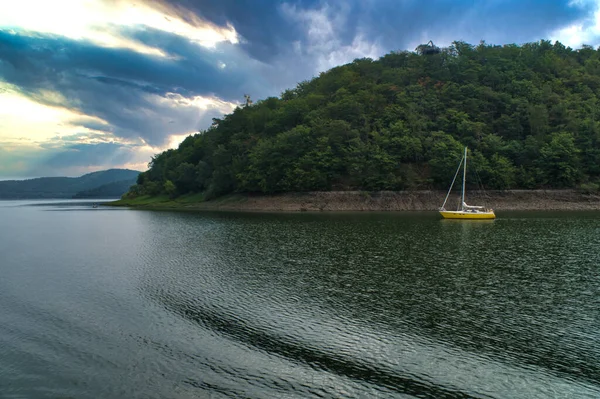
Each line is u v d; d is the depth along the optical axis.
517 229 51.84
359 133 104.69
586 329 17.59
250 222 65.50
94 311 20.56
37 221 77.12
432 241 42.25
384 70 143.88
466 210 70.62
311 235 47.94
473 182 92.00
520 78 127.62
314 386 12.77
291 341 16.38
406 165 98.94
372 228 54.56
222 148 119.94
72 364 14.58
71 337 17.16
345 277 27.03
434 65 139.62
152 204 132.62
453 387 12.70
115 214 94.19
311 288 24.34
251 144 119.62
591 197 88.88
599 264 30.66
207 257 34.81
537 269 29.09
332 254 35.38
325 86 144.88
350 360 14.63
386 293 23.20
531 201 89.56
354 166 94.56
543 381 13.05
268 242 42.84
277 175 100.56
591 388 12.62
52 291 24.58
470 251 36.25
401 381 13.07
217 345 16.06
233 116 138.25
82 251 39.78
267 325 18.22
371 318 19.03
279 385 12.85
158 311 20.39
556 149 93.81
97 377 13.59
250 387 12.77
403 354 15.09
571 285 24.81
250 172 103.94
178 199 132.88
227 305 21.20
